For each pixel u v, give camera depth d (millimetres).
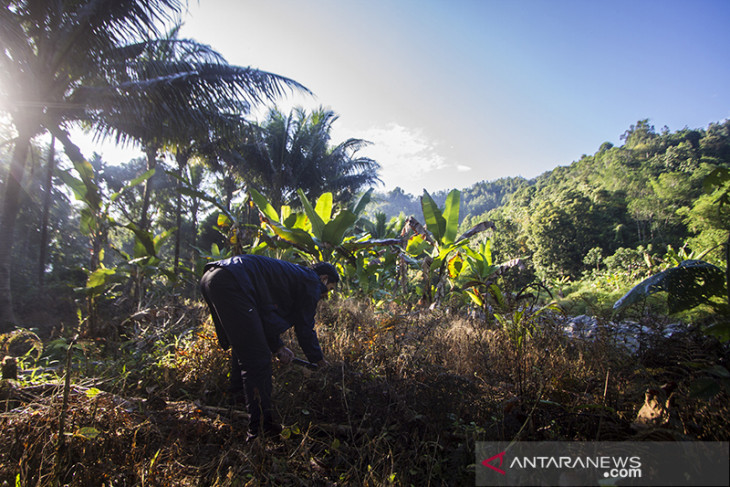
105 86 7199
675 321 3543
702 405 1728
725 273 2039
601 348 2756
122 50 7422
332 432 2096
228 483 1561
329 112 20969
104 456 1681
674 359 2369
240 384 2484
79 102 6922
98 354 3268
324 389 2365
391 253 7879
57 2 6320
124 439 1829
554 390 2172
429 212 6023
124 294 5234
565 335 3266
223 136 9633
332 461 1856
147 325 3918
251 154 17578
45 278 12047
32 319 7188
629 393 2014
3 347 2965
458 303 5875
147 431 1914
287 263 2520
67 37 6523
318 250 6000
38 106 6594
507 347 2631
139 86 7266
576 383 2336
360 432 2014
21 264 13953
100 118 7457
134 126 8023
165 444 1857
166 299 4848
